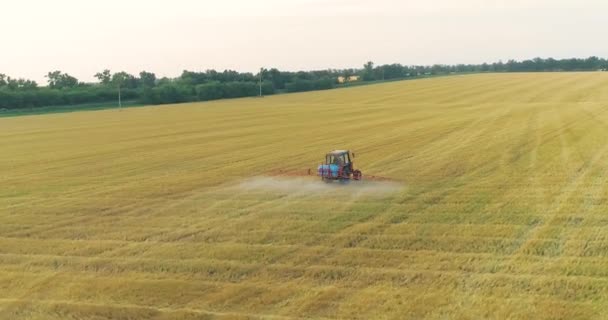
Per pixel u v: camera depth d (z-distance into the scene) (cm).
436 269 1728
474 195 2627
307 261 1847
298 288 1634
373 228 2172
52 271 1862
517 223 2161
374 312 1458
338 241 2036
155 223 2388
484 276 1653
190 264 1870
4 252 2072
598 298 1475
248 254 1941
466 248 1906
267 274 1753
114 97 14000
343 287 1625
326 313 1467
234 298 1586
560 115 6019
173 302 1587
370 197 2669
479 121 5862
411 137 4828
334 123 6488
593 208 2330
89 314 1535
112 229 2323
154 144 5153
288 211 2475
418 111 7631
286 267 1802
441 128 5397
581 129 4772
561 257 1780
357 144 4544
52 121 8612
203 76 18125
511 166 3306
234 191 2927
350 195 2722
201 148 4744
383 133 5225
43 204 2822
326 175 3034
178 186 3120
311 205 2564
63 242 2170
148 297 1627
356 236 2081
